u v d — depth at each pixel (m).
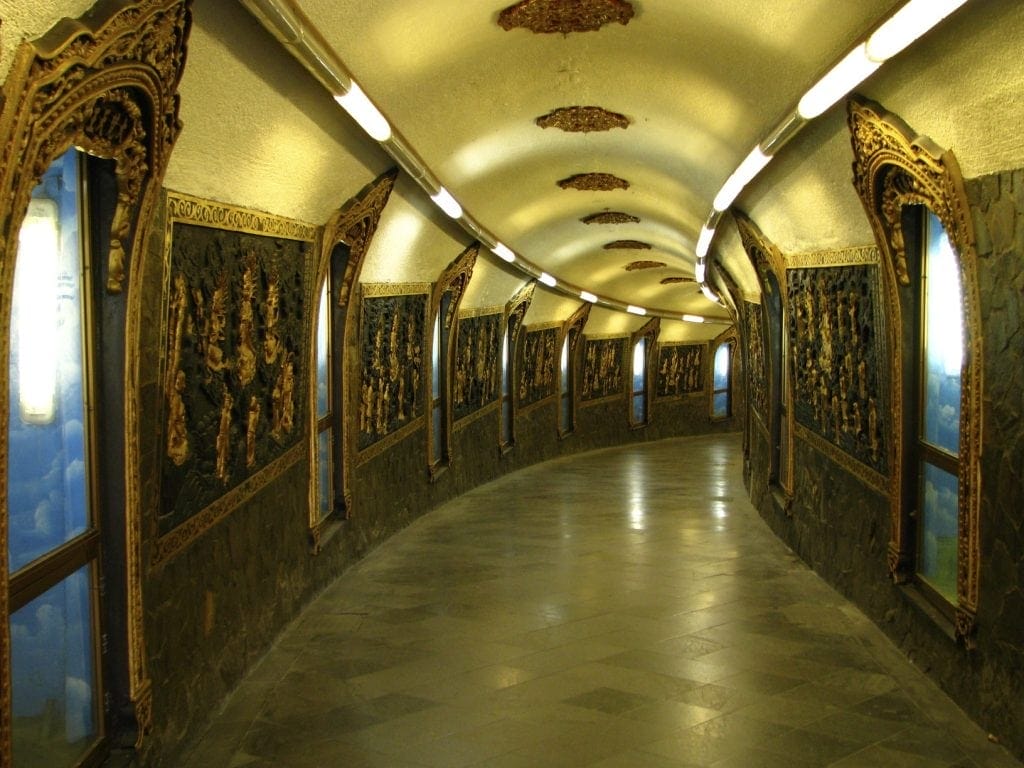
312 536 8.34
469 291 14.98
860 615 7.83
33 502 3.80
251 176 6.03
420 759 5.27
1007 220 4.74
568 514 13.48
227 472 6.11
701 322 27.89
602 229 17.06
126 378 4.38
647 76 7.94
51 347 3.95
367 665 6.83
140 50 3.66
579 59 7.79
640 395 27.22
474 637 7.48
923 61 4.88
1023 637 4.80
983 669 5.33
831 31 5.50
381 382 10.91
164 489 5.01
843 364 8.26
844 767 5.06
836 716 5.74
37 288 3.82
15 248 3.10
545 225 15.23
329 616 8.06
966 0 3.99
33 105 3.02
